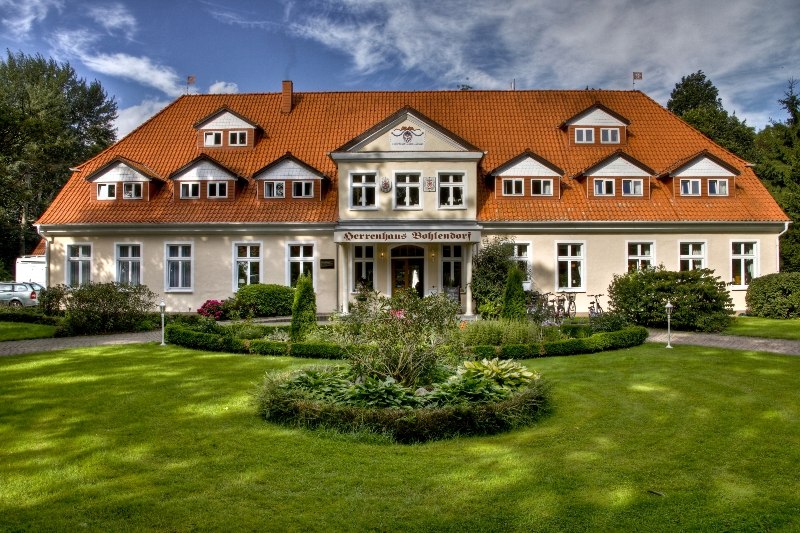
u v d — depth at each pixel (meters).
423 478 6.48
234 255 26.64
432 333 9.81
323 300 26.38
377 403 8.32
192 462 6.98
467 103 30.97
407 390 8.64
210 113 29.97
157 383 11.35
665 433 8.18
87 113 65.94
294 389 9.00
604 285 26.52
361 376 9.52
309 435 7.99
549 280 26.36
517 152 28.47
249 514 5.61
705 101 56.44
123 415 9.04
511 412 8.38
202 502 5.87
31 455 7.23
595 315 18.98
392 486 6.27
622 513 5.65
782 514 5.67
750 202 27.14
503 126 29.72
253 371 12.55
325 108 30.89
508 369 9.80
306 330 15.52
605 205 26.70
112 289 19.33
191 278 26.70
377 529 5.33
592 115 28.77
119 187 27.28
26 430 8.28
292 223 26.09
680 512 5.69
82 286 20.02
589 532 5.30
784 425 8.56
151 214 26.67
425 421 7.78
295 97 31.64
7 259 56.75
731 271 26.83
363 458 7.09
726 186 27.20
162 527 5.36
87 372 12.47
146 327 20.14
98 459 7.07
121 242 26.94
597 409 9.52
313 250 26.53
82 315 18.81
